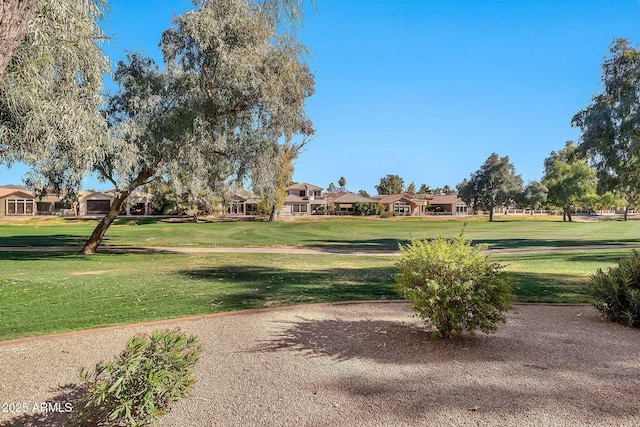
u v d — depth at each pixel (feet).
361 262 51.70
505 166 244.22
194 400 11.96
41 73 24.31
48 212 208.44
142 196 68.03
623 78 62.13
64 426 10.59
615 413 10.98
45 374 13.98
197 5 52.75
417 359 15.38
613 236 101.86
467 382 13.19
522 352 16.11
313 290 29.66
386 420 10.76
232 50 51.78
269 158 59.93
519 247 73.15
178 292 28.94
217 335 18.57
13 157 33.09
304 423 10.66
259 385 13.05
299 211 255.70
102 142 42.88
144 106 51.85
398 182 436.35
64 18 24.89
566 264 45.16
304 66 57.57
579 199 227.81
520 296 26.96
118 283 33.22
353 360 15.31
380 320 21.04
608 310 21.02
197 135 54.85
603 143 64.34
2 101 23.52
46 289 30.07
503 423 10.53
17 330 19.13
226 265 48.24
